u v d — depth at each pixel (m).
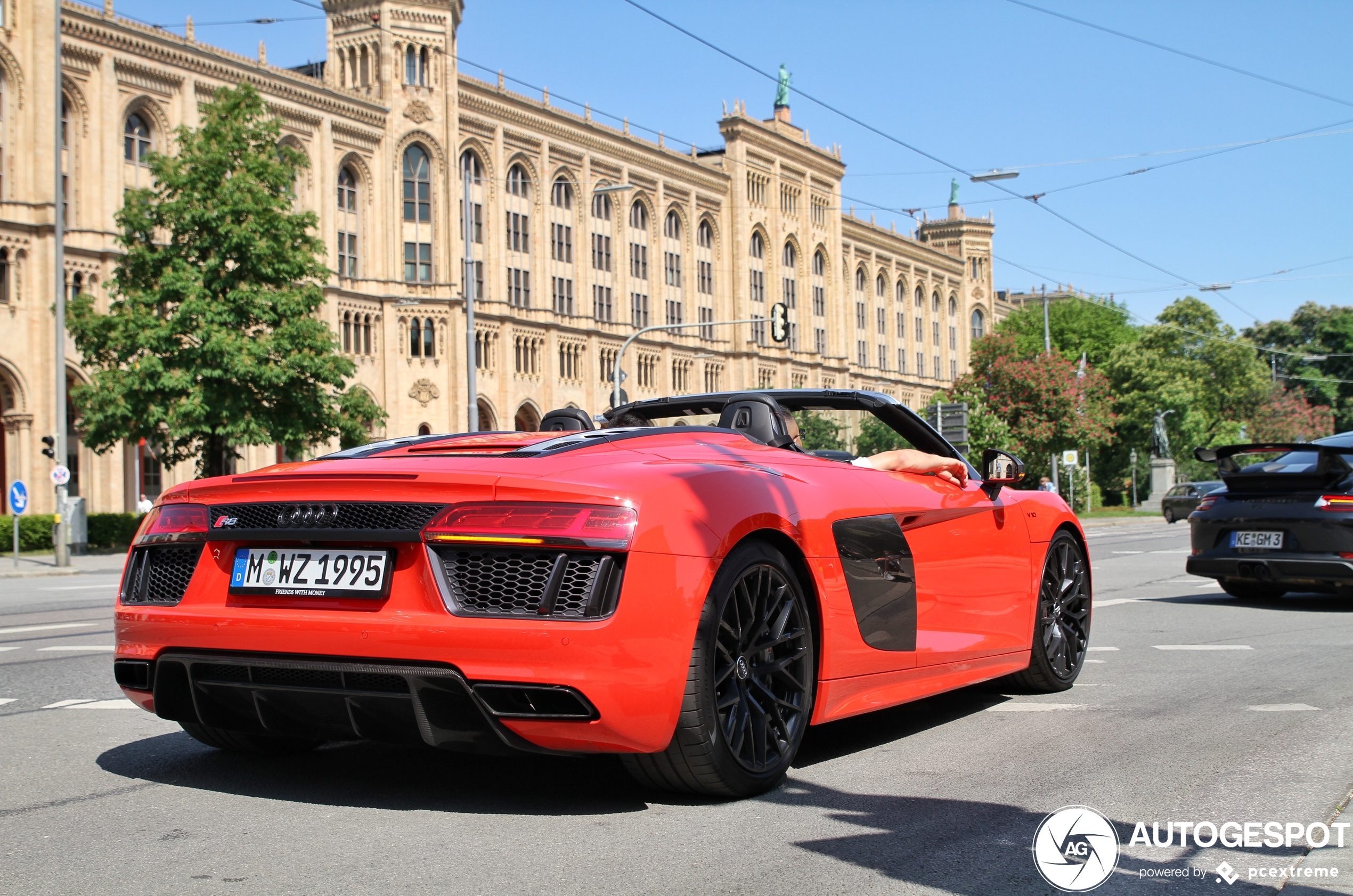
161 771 4.01
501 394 51.81
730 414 4.87
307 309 29.17
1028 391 48.97
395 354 47.84
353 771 3.98
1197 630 8.38
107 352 28.77
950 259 97.44
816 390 5.01
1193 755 4.19
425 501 3.29
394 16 48.12
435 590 3.19
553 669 3.07
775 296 72.00
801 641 3.78
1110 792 3.67
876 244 86.19
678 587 3.25
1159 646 7.43
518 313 53.00
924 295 93.62
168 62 39.72
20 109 35.22
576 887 2.73
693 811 3.43
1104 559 18.61
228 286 28.48
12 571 22.64
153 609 3.58
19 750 4.41
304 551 3.40
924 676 4.50
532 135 54.12
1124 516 50.84
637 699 3.15
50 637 9.18
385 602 3.25
